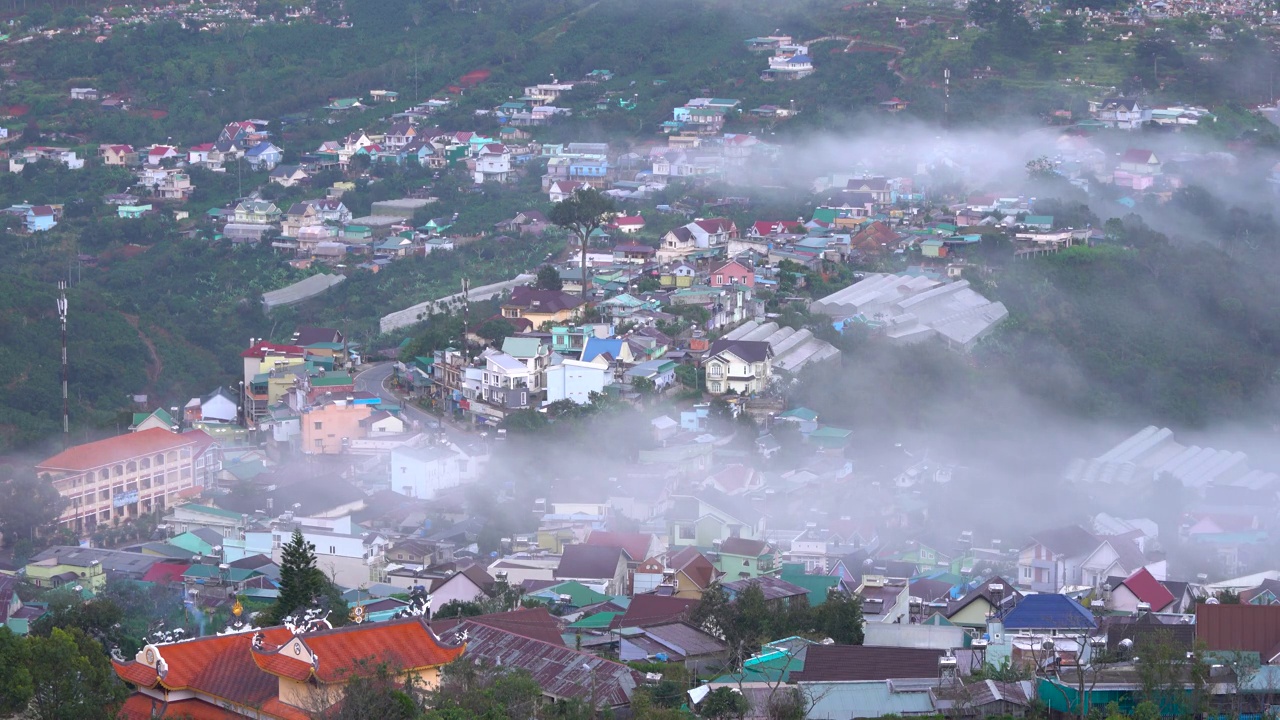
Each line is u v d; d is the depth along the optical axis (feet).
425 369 564.30
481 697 226.38
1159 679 231.50
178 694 227.61
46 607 338.13
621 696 251.19
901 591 340.80
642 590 370.94
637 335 552.00
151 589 361.30
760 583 337.31
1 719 224.12
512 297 615.98
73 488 441.27
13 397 550.36
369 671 216.74
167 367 628.28
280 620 288.10
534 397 520.01
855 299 612.70
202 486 478.18
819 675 252.42
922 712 237.04
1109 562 370.73
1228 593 319.27
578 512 429.79
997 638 268.41
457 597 352.08
